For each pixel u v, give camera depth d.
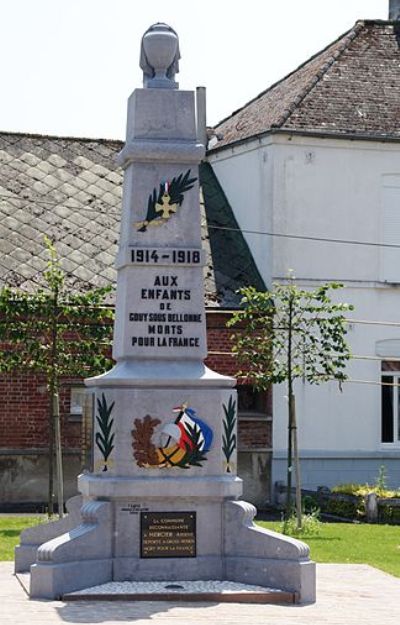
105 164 36.19
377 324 33.16
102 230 33.69
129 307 16.78
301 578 15.54
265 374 26.09
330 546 22.00
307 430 32.59
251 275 33.25
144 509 16.20
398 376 33.38
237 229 34.41
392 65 35.41
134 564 16.14
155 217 16.92
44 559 15.57
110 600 15.25
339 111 33.56
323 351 28.94
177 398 16.50
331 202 33.06
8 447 30.69
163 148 16.92
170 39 17.25
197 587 15.80
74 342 24.97
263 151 33.28
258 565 15.99
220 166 35.91
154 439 16.41
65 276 31.88
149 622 13.84
